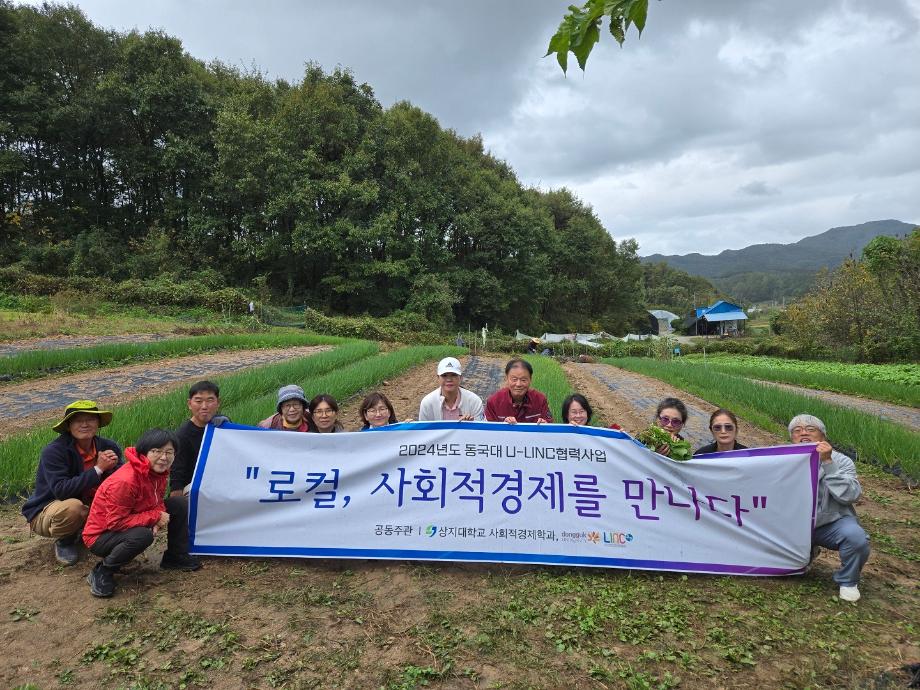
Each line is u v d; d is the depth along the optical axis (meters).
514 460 4.87
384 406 5.63
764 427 10.93
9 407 10.32
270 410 8.60
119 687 3.15
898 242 30.17
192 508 4.70
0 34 34.75
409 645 3.58
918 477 7.47
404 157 44.28
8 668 3.29
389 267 40.06
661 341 40.50
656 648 3.59
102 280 31.36
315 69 46.69
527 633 3.72
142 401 8.95
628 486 4.79
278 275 41.75
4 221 36.44
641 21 1.93
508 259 50.78
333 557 4.64
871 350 31.16
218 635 3.64
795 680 3.30
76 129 37.00
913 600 4.30
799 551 4.61
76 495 4.58
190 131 39.34
